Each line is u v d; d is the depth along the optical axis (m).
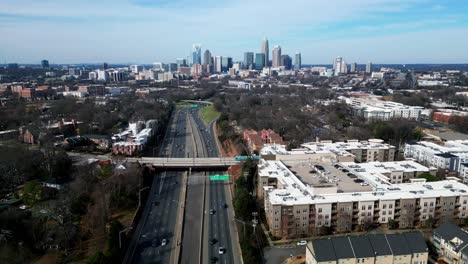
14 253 174.75
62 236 189.38
